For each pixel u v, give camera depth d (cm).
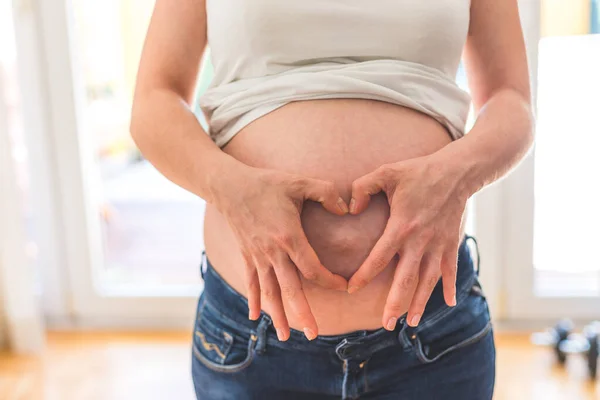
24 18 212
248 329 83
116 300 233
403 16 82
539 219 218
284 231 70
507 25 90
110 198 265
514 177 210
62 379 200
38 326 216
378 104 81
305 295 77
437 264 72
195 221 290
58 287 233
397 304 71
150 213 293
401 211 70
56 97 218
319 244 74
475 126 80
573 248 221
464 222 86
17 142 223
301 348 82
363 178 73
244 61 84
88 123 228
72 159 222
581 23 200
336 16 81
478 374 85
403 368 82
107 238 266
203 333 88
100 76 221
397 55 83
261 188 71
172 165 78
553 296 218
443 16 82
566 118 209
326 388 83
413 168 71
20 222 208
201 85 170
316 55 83
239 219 72
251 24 81
